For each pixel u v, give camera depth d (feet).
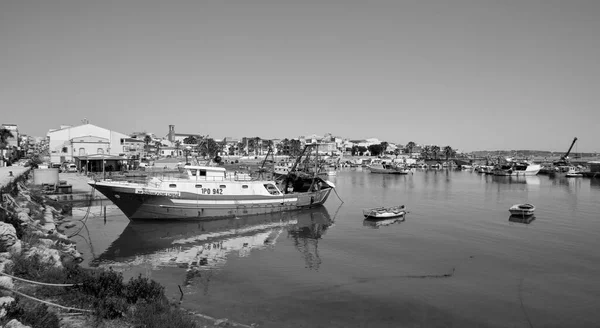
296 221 172.55
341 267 105.09
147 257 112.06
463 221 174.50
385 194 287.28
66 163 355.36
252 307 76.43
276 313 73.87
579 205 226.79
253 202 173.68
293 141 653.71
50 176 216.33
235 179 183.83
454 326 71.10
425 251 122.21
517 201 244.83
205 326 64.90
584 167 589.73
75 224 150.51
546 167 580.71
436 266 106.73
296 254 118.11
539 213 197.16
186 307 74.74
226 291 85.25
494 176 499.51
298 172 217.36
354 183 392.47
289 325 68.80
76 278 63.31
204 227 153.17
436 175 527.40
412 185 368.07
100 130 418.51
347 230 154.61
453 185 368.07
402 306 79.41
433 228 158.51
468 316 75.41
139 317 55.11
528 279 96.78
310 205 200.34
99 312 53.57
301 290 86.99
